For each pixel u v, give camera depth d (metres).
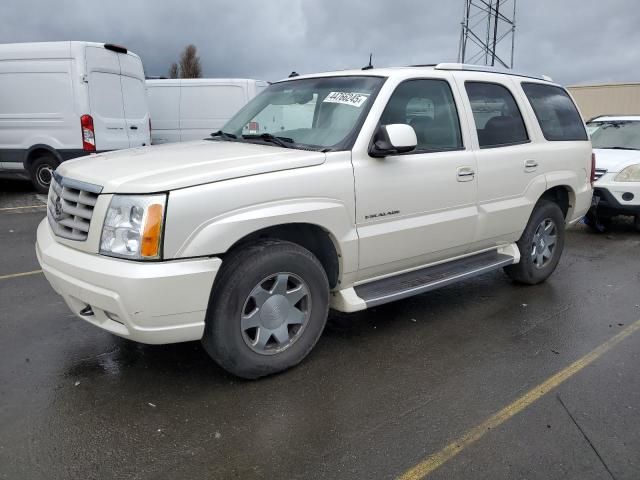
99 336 4.14
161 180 3.00
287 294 3.49
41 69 10.15
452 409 3.23
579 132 5.78
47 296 4.98
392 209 3.89
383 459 2.77
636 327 4.52
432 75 4.33
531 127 5.11
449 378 3.60
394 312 4.77
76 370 3.62
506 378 3.62
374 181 3.75
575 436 2.98
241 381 3.51
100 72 10.37
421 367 3.75
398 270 4.18
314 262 3.55
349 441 2.91
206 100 13.37
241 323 3.31
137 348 3.95
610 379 3.62
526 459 2.78
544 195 5.50
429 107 4.27
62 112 10.20
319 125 4.02
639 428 3.06
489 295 5.27
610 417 3.17
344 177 3.60
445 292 5.34
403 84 4.09
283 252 3.37
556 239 5.60
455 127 4.43
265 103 4.66
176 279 2.95
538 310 4.88
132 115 11.20
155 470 2.66
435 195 4.16
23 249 6.70
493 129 4.76
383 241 3.87
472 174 4.42
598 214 8.28
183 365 3.71
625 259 6.79
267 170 3.29
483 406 3.27
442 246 4.34
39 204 9.98
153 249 2.92
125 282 2.90
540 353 4.00
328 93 4.21
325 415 3.15
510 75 5.16
